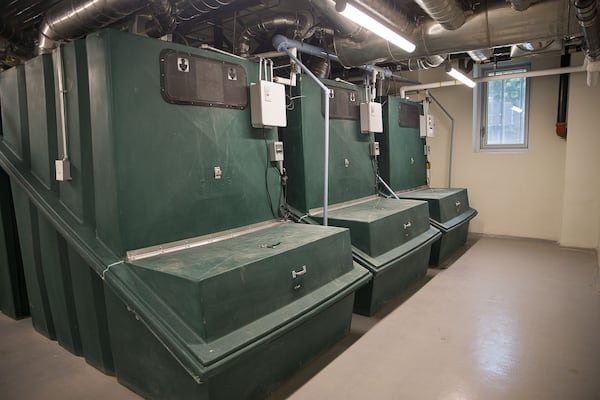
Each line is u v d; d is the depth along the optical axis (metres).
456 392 2.28
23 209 2.91
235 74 2.82
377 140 4.82
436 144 6.19
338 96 3.94
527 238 5.64
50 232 2.65
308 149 3.55
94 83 2.22
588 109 4.94
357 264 3.04
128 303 1.99
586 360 2.56
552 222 5.47
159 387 2.15
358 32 3.49
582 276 4.12
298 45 3.68
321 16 3.79
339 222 3.34
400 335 2.96
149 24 2.79
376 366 2.56
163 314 1.93
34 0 3.50
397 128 4.88
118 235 2.20
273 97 2.96
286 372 2.38
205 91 2.61
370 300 3.25
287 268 2.29
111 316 2.35
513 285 3.92
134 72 2.24
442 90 6.04
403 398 2.24
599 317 3.17
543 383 2.34
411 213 3.87
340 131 3.97
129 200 2.23
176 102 2.44
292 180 3.60
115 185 2.18
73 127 2.38
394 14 3.15
